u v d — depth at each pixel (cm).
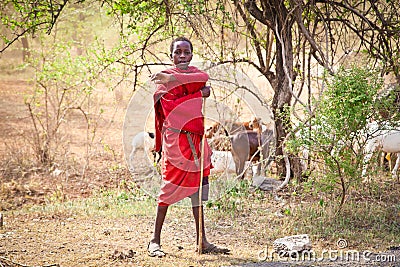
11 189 958
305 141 645
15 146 1221
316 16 765
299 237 574
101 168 1084
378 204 730
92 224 673
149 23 820
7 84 1956
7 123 1439
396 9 793
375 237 617
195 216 545
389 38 778
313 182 737
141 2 759
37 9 709
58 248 561
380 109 661
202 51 787
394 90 681
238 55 819
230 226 658
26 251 549
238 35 805
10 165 1095
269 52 841
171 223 667
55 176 1031
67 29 1271
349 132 646
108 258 525
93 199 855
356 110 630
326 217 673
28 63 1130
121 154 1194
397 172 865
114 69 884
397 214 693
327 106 648
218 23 742
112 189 945
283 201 748
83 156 1166
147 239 599
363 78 650
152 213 721
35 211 768
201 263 513
